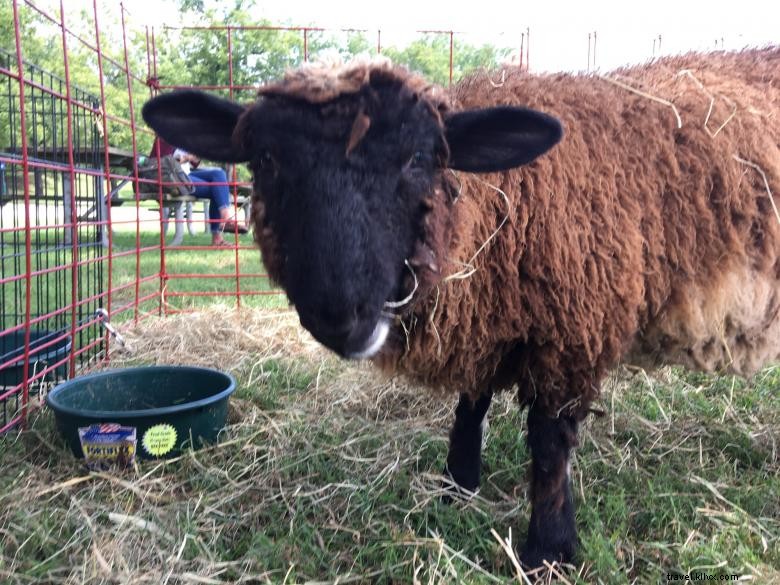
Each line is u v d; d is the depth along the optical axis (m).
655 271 1.04
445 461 1.33
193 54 6.78
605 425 1.49
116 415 1.26
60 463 1.30
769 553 1.03
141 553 1.03
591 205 0.99
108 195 1.94
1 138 4.37
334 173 0.77
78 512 1.13
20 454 1.33
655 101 1.09
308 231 0.76
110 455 1.29
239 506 1.20
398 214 0.80
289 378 1.80
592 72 1.19
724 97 1.13
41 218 5.29
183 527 1.08
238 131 0.87
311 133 0.78
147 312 2.48
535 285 0.97
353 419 1.55
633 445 1.43
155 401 1.56
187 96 0.94
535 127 0.84
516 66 1.17
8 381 1.67
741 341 1.18
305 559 1.02
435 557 1.01
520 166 0.92
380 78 0.81
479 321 0.98
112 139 7.07
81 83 8.27
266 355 1.96
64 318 1.91
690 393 1.64
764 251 1.11
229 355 1.96
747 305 1.12
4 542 1.03
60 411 1.29
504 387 1.11
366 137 0.78
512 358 1.06
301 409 1.59
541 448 1.05
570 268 0.96
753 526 1.10
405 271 0.85
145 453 1.30
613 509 1.14
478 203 0.95
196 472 1.30
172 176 3.59
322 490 1.19
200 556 1.02
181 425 1.32
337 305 0.74
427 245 0.85
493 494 1.26
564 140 0.99
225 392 1.39
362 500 1.17
